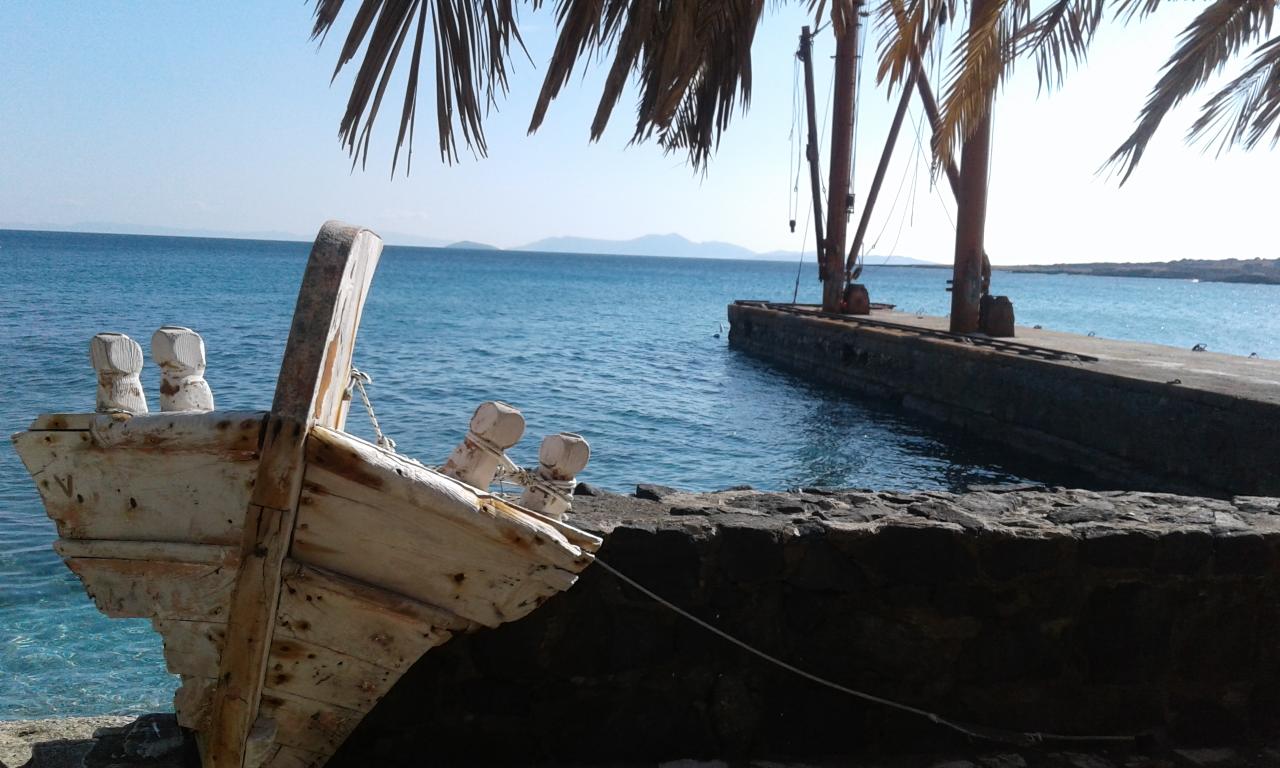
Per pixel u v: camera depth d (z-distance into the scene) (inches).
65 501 123.3
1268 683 175.8
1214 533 170.9
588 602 152.3
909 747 164.7
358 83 223.1
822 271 1219.9
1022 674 167.9
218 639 125.1
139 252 4813.0
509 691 152.4
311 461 114.7
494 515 121.2
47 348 949.8
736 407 877.8
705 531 155.3
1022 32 295.7
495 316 1950.1
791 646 160.6
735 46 275.7
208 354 1001.5
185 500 119.9
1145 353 747.4
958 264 885.8
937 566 161.6
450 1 222.8
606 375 1064.2
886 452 695.7
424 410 750.5
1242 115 389.1
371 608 121.6
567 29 239.0
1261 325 2645.2
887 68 283.4
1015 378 694.5
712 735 159.3
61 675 249.1
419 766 151.4
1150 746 171.2
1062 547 165.2
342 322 119.8
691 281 5216.5
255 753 123.7
